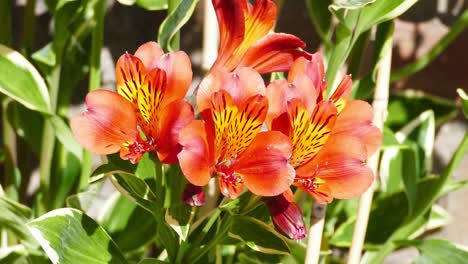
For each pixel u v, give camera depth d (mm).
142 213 715
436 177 707
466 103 636
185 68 500
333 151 503
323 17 671
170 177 607
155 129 502
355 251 661
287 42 510
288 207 501
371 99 715
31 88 645
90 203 636
